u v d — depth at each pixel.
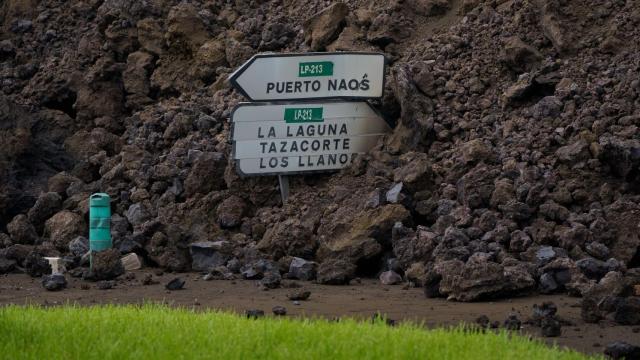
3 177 26.94
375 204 21.97
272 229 22.23
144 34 30.52
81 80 30.27
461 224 20.77
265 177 24.05
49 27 33.06
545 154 22.11
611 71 23.50
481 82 24.89
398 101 24.56
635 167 20.61
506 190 21.12
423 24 27.78
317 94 24.09
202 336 12.60
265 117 23.84
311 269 20.45
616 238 19.64
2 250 23.16
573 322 15.35
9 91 31.03
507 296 17.75
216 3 31.83
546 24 25.16
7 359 11.71
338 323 13.71
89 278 20.61
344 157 24.14
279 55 23.88
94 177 27.69
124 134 28.83
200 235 23.16
